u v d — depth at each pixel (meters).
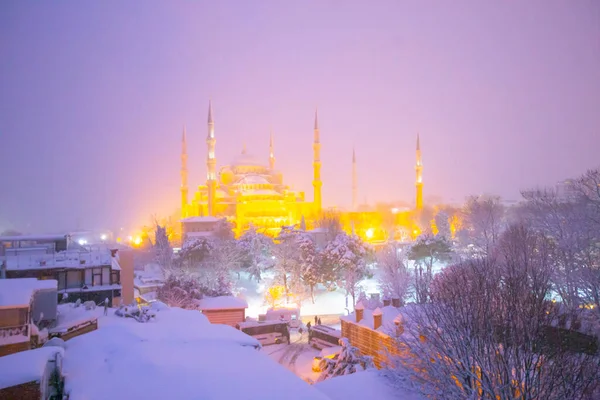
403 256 88.31
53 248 50.19
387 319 35.66
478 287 23.27
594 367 19.89
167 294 58.81
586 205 44.12
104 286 44.03
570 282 35.41
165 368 16.61
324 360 37.56
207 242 83.25
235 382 15.36
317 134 161.00
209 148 153.25
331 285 79.31
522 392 18.59
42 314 26.80
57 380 16.73
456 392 19.89
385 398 21.59
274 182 177.88
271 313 63.53
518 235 43.50
